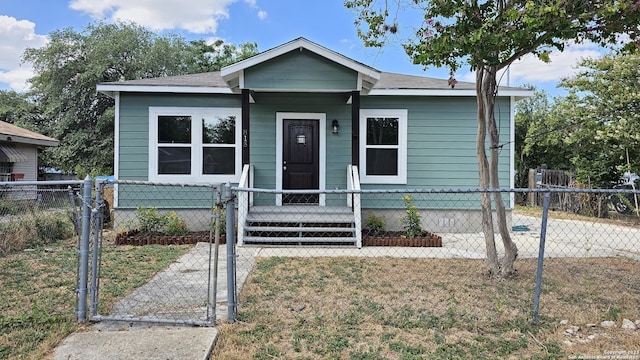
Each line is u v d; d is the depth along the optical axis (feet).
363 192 12.79
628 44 14.66
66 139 69.21
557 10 12.91
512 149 30.91
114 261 20.16
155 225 27.20
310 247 24.35
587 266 19.74
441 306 13.64
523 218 41.73
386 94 30.60
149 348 10.03
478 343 10.86
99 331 11.27
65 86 72.08
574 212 45.11
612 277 17.69
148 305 13.58
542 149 62.95
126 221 30.04
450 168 31.27
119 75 73.20
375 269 18.71
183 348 10.03
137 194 30.42
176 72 77.36
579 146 45.29
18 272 17.37
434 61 15.64
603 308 13.70
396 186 31.22
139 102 30.45
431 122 31.27
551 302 14.21
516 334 11.47
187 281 16.65
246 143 26.58
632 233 31.17
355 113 26.66
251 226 26.30
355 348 10.46
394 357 10.03
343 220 26.37
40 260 19.69
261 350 10.23
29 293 14.53
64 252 21.71
